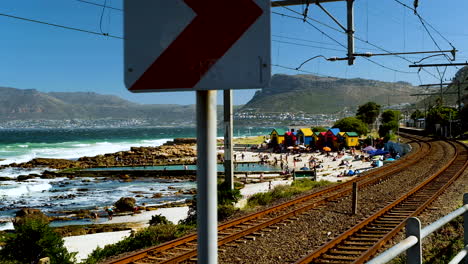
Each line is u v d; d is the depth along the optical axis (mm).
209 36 1741
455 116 84312
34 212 33188
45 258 10922
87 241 20266
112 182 55125
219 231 12656
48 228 11977
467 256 4117
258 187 41031
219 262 9773
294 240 11422
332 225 13117
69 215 33938
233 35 1733
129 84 1806
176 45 1760
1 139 190625
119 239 20688
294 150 87125
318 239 11359
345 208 15977
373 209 15367
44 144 144625
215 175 1784
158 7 1773
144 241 13133
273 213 15406
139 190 47531
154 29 1776
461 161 33812
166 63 1768
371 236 11234
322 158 73812
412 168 31875
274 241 11406
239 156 83562
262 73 1729
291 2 13344
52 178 60562
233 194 21156
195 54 1752
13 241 11492
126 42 1802
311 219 14102
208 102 1778
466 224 4422
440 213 14125
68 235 25141
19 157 94688
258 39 1736
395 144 66812
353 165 59781
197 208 1773
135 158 86062
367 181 23891
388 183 23938
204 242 1756
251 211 16719
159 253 10578
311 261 9328
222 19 1736
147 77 1785
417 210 14109
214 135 1795
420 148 54125
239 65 1734
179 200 39688
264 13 1736
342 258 9406
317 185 26797
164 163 78375
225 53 1734
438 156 40844
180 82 1762
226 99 22359
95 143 152375
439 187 20000
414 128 129625
